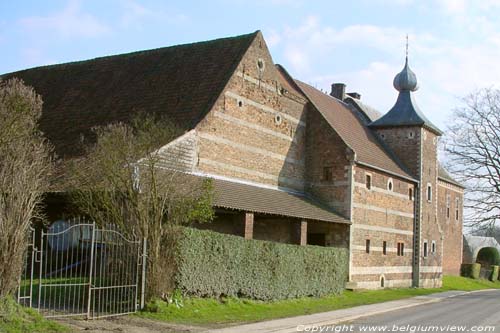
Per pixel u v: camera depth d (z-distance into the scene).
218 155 27.20
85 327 14.70
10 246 13.49
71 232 20.73
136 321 16.30
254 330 16.44
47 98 32.12
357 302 27.12
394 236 38.00
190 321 17.23
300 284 25.94
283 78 35.22
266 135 30.80
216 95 27.42
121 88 30.55
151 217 18.23
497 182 46.75
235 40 30.52
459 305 28.12
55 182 21.34
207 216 20.31
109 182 18.28
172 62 30.91
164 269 18.36
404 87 43.28
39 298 14.83
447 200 53.62
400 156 41.81
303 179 34.12
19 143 14.57
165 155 23.89
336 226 33.09
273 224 29.98
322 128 34.19
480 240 78.12
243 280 22.03
